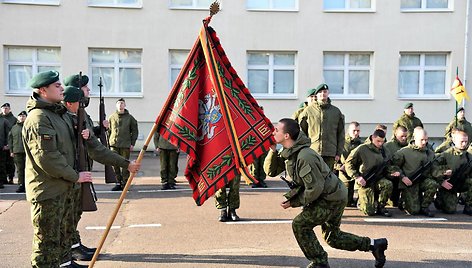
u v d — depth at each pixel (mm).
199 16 15250
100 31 14984
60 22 14836
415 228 6121
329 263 4672
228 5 15312
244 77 15500
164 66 15234
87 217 6770
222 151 3941
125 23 15062
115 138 9047
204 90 4059
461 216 6875
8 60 14930
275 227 6160
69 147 3910
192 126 4008
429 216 6820
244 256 4918
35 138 3568
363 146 6758
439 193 7176
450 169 6887
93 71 15234
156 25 15141
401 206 7215
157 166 13016
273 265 4633
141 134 15172
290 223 6379
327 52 15766
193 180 4105
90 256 4848
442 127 15766
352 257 4871
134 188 9453
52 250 3764
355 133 8188
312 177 3916
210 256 4922
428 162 6824
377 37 15602
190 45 15281
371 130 15711
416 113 15750
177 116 3996
